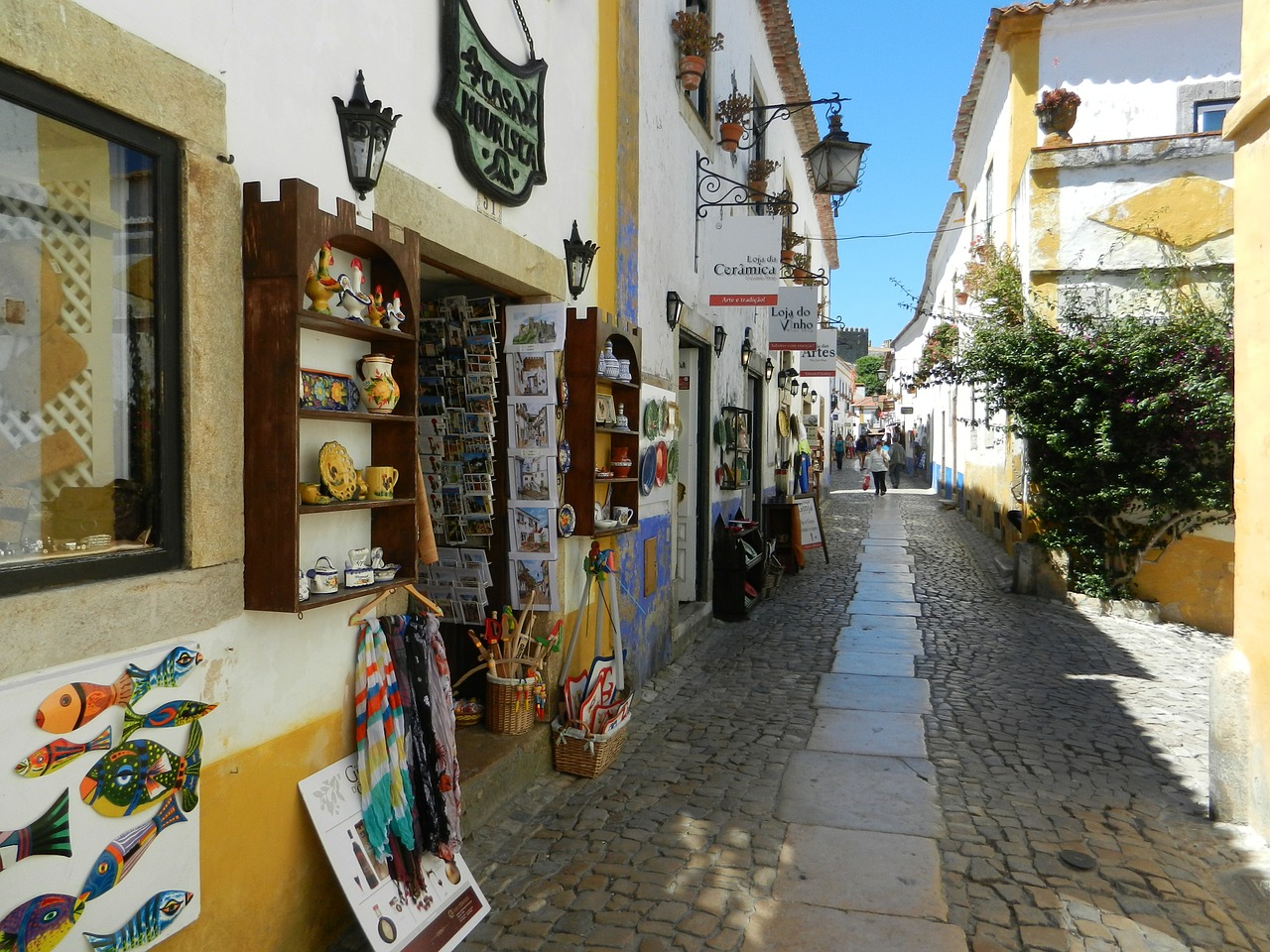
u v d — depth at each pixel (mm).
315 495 2582
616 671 5098
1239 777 3955
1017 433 9289
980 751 4910
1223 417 8000
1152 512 8547
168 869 2221
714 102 8344
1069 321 9062
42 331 2016
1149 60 11406
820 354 15734
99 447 2141
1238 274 4141
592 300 5164
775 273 7055
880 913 3191
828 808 4113
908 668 6703
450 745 3230
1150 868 3555
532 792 4270
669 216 6750
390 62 3178
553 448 4512
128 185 2189
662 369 6586
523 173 4160
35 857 1900
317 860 2809
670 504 6898
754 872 3496
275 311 2453
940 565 11930
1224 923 3148
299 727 2721
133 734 2119
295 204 2428
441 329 4398
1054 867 3559
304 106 2715
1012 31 11648
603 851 3670
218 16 2375
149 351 2246
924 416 31031
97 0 2004
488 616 4777
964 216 16656
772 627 8250
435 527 4570
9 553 1928
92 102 2021
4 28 1785
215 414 2373
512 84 4031
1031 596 9641
